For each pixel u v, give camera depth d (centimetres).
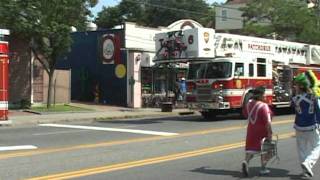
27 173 1106
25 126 2361
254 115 1120
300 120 1100
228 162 1284
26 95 3278
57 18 2988
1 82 2391
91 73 3891
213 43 2634
